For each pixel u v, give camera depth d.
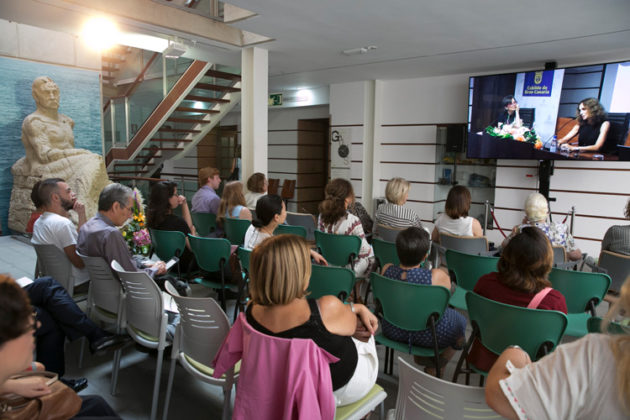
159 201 3.33
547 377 0.79
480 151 6.18
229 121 11.30
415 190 7.36
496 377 0.88
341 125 7.93
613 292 3.06
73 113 6.66
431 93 7.00
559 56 5.43
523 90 5.70
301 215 4.68
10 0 3.69
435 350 2.11
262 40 4.91
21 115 6.19
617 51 5.15
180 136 8.69
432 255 3.78
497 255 3.48
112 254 2.33
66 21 4.21
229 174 11.52
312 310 1.39
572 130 5.41
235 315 3.03
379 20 4.05
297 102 8.93
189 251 3.36
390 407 2.26
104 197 2.48
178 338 1.96
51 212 2.76
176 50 4.76
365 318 1.63
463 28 4.26
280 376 1.31
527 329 1.77
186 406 2.19
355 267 3.42
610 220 5.61
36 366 1.41
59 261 2.66
